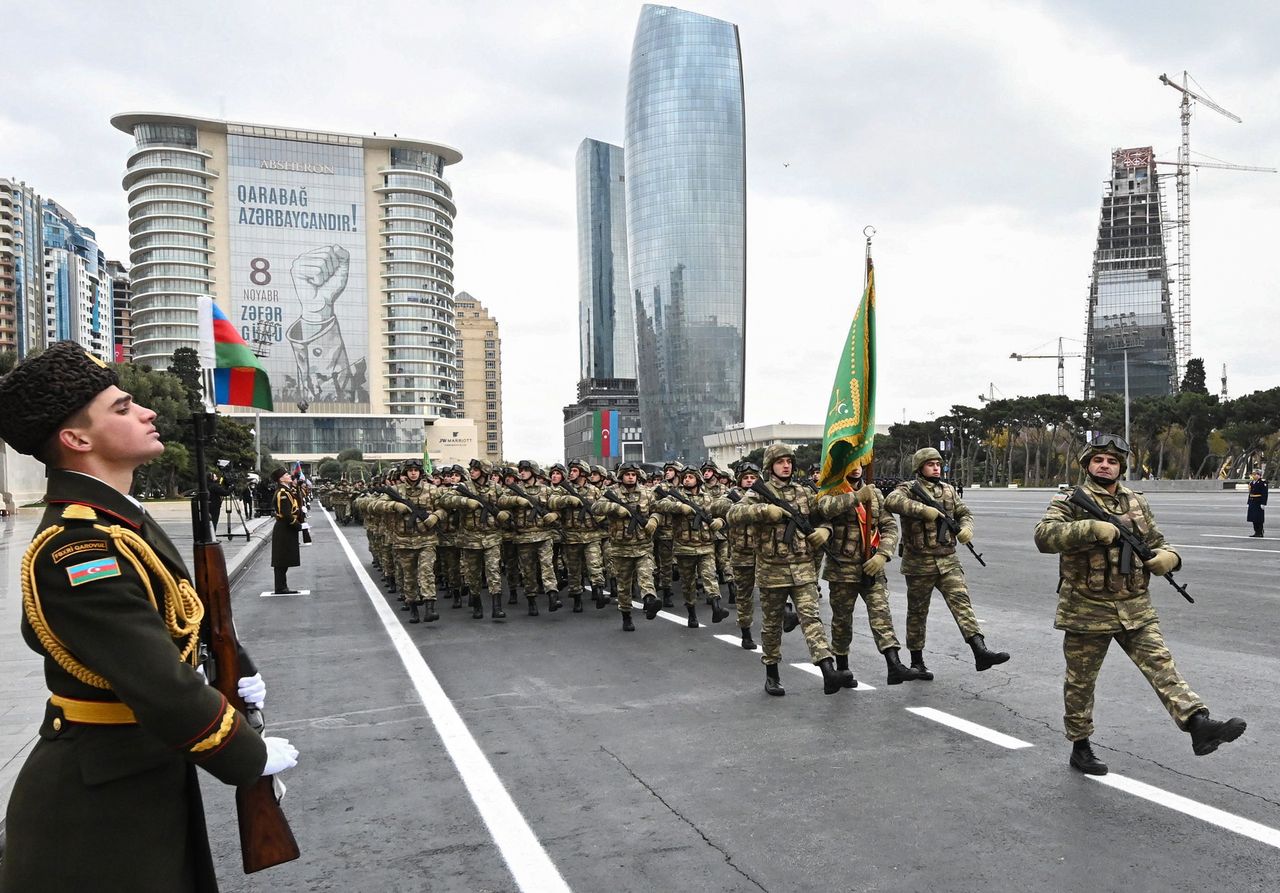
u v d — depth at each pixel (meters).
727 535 11.00
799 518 7.00
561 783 5.20
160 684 1.88
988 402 80.50
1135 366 148.38
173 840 2.07
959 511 7.52
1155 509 32.94
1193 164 143.62
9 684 7.45
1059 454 91.44
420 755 5.80
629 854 4.20
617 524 10.47
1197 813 4.48
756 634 10.00
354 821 4.72
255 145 144.62
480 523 11.65
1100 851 4.07
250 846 2.23
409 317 153.62
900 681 7.12
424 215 155.50
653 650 9.16
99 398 2.09
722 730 6.16
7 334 140.25
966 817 4.51
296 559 14.75
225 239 142.62
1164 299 147.50
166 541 2.20
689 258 169.12
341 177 150.12
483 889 3.90
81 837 1.95
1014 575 14.62
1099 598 4.97
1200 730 4.59
